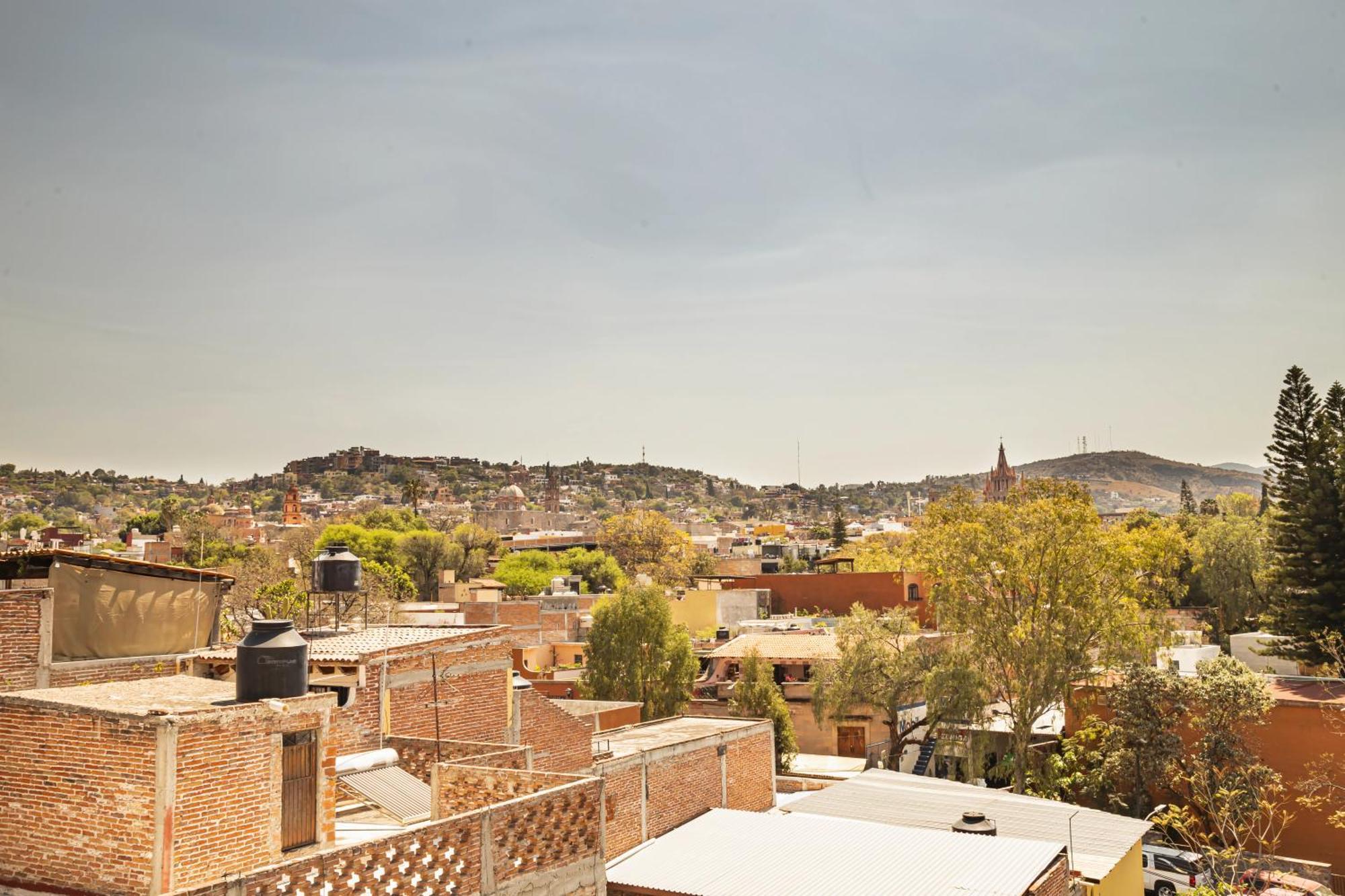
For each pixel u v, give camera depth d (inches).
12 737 574.6
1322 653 2180.1
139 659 892.6
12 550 902.4
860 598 3324.3
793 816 1185.4
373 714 887.1
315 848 621.3
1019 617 1913.1
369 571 2549.2
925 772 2074.3
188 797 543.5
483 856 625.3
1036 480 2146.9
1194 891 1258.0
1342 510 2251.5
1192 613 3486.7
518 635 2920.8
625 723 1604.3
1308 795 1533.0
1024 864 989.8
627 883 954.1
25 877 563.8
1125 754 1640.0
